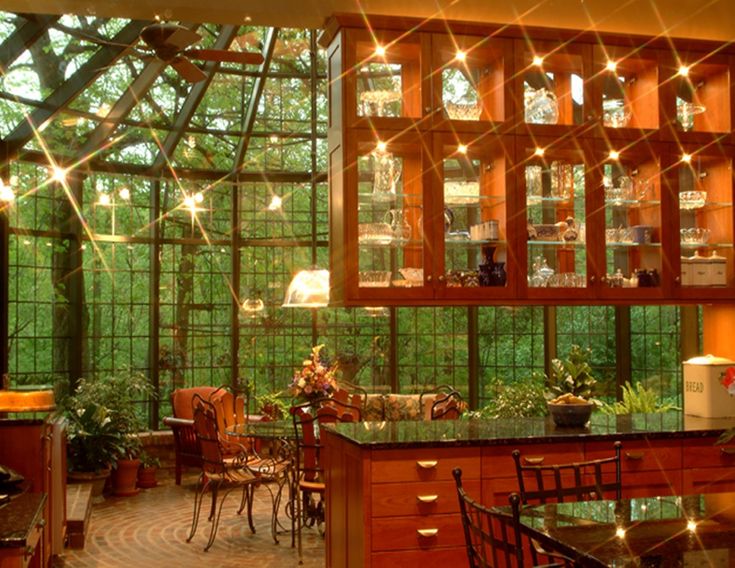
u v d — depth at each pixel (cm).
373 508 417
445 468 427
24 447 501
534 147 511
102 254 907
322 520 671
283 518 722
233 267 977
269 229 989
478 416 776
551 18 536
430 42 497
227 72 870
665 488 459
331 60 511
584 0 541
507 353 959
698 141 535
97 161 893
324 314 981
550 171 516
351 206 488
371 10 509
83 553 611
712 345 576
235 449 771
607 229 529
